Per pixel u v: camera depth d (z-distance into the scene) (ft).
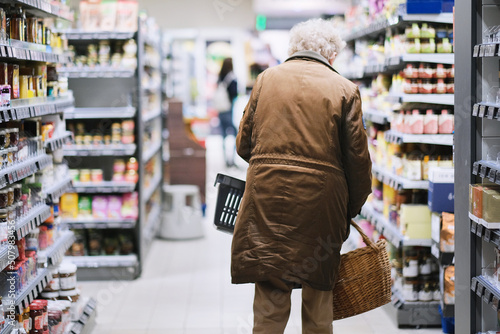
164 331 15.99
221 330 16.05
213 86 54.13
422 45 16.34
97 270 21.02
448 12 16.26
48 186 14.92
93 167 22.27
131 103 21.97
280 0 42.45
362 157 11.35
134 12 21.79
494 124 12.03
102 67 21.53
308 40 11.99
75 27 22.41
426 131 16.34
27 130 13.61
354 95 11.41
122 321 16.78
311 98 11.32
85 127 22.11
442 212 15.40
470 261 12.10
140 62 21.83
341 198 11.37
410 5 16.19
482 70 11.92
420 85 16.47
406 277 16.24
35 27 13.66
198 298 18.79
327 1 39.60
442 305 15.31
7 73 12.12
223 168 43.62
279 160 11.25
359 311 12.08
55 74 15.23
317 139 11.21
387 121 18.37
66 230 16.74
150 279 20.94
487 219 11.12
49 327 13.69
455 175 12.89
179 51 52.54
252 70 51.62
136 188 21.84
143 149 23.59
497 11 11.78
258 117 11.60
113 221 21.26
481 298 12.07
